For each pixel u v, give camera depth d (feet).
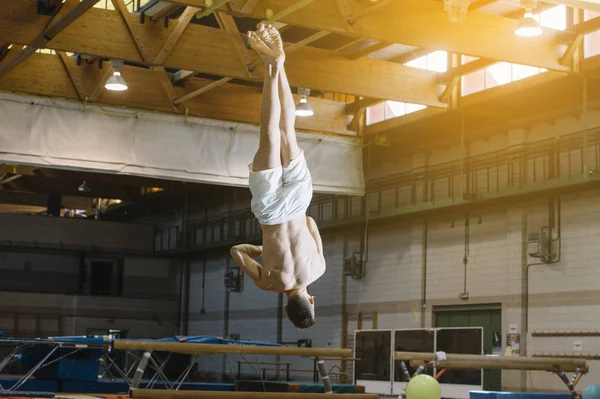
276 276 18.53
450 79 54.19
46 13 43.88
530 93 50.98
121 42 45.98
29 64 51.93
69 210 118.11
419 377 33.55
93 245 97.66
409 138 62.95
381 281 67.97
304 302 18.78
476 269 58.90
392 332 55.77
